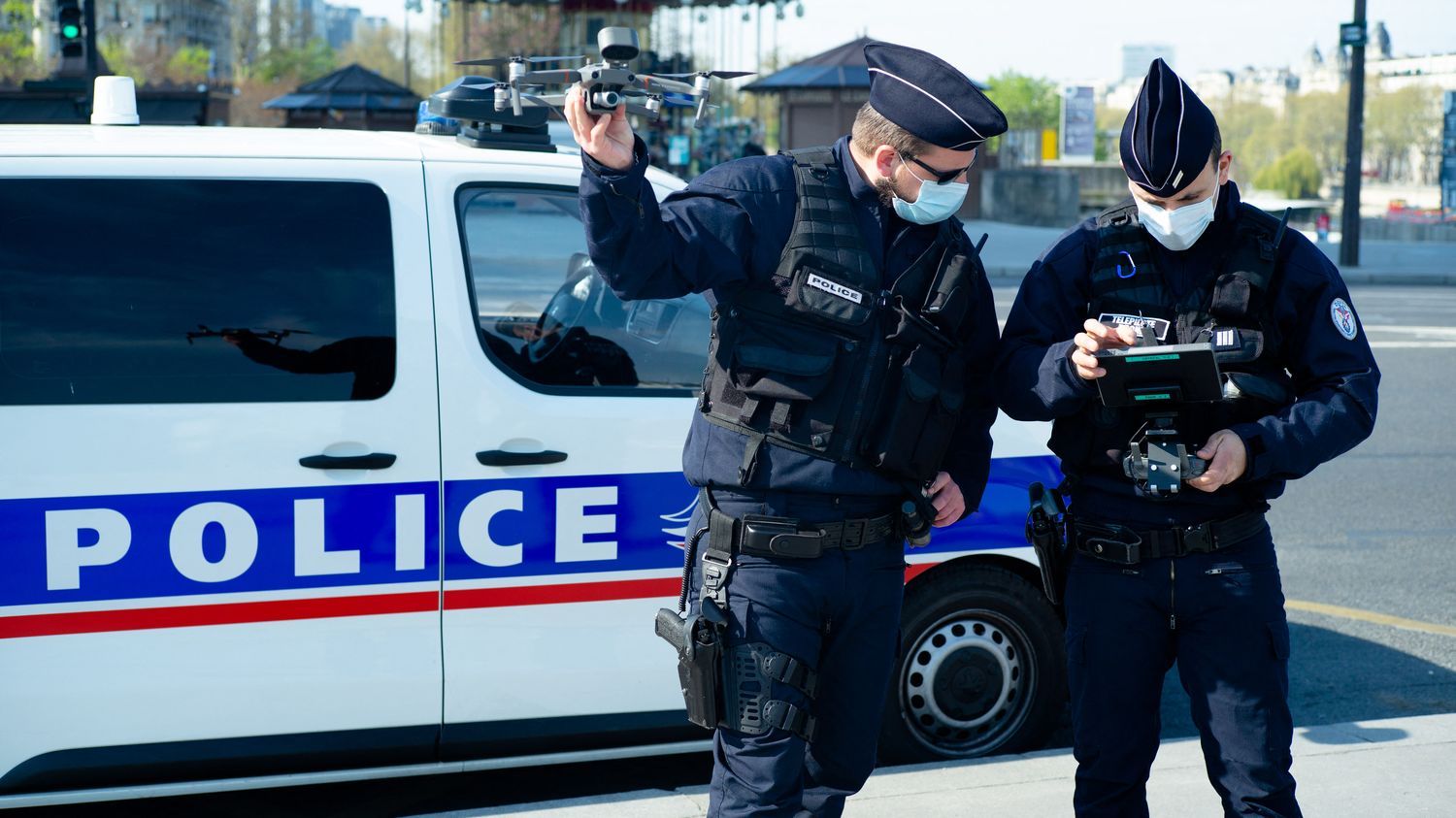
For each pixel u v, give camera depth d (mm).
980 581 3840
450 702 3336
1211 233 2617
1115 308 2639
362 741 3305
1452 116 35750
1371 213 103312
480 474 3299
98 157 3164
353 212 3287
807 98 30250
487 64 2223
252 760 3240
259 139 3369
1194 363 2373
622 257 2246
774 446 2441
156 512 3102
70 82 16297
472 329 3334
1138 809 2779
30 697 3070
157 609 3121
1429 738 3861
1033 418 2621
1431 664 5023
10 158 3102
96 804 3719
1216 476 2469
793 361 2410
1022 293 2746
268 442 3160
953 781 3551
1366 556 6402
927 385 2463
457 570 3299
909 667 3814
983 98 2375
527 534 3342
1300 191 110875
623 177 2186
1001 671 3910
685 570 2584
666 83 2188
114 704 3119
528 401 3348
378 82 32031
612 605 3428
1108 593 2666
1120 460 2602
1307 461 2498
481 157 3428
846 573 2488
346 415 3213
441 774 3959
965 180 2475
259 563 3168
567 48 29562
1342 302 2584
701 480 2510
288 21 93000
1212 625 2602
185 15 113250
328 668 3236
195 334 3156
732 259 2383
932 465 2527
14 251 3078
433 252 3326
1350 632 5363
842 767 2635
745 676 2432
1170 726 4512
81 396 3076
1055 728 4008
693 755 4168
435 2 28766
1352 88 21844
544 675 3393
